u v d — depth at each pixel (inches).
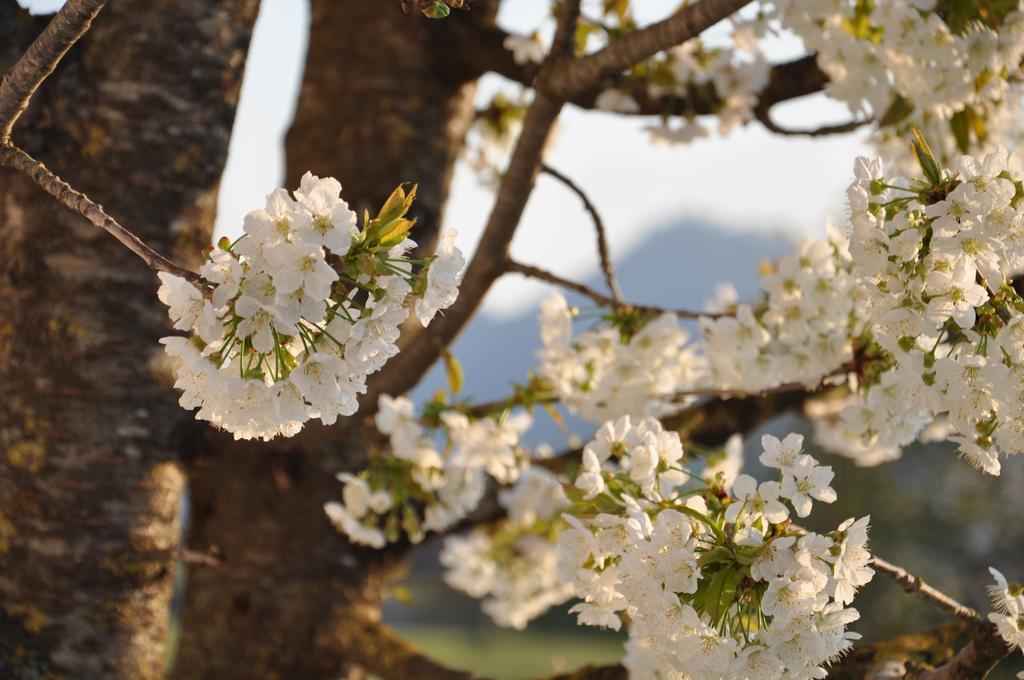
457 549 216.7
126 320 124.3
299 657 159.0
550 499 172.9
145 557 125.4
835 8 136.4
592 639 928.3
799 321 134.5
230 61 129.3
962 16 125.6
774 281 135.9
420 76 169.2
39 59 80.6
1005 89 132.3
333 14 173.3
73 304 123.6
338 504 160.9
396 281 72.4
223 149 130.2
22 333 124.2
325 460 161.9
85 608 122.5
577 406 145.4
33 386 123.5
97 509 123.2
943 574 628.4
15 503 123.0
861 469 635.5
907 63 132.8
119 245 124.3
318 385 70.6
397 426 149.0
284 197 69.3
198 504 168.7
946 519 635.5
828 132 152.6
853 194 90.9
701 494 99.3
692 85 154.6
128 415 124.5
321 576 161.2
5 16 123.2
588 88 124.2
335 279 68.1
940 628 122.3
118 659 123.4
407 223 72.7
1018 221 85.5
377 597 166.9
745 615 89.6
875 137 153.3
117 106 124.7
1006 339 87.7
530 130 131.1
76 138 124.7
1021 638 94.0
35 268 124.1
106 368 123.7
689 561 86.4
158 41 125.3
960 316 87.3
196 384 72.2
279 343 70.5
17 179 124.7
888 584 622.8
